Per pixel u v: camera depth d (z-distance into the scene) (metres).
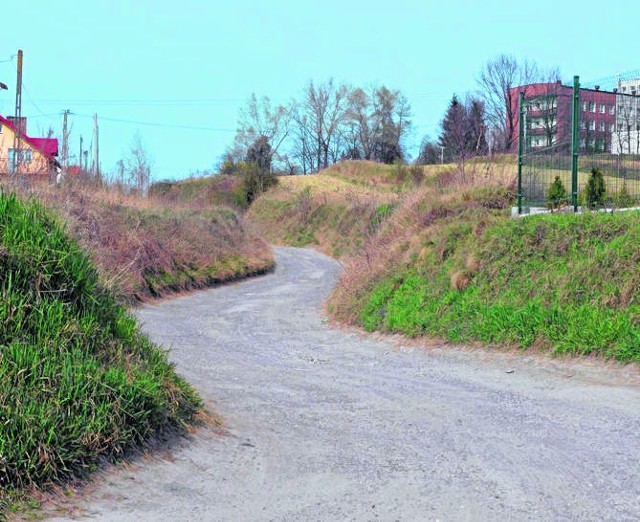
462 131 76.62
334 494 6.07
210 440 7.36
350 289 19.55
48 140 22.67
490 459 6.90
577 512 5.49
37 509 5.09
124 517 5.23
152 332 16.92
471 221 17.67
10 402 5.64
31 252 7.29
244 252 38.03
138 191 36.03
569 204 16.12
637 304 10.91
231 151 94.94
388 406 9.48
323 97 93.75
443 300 14.73
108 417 6.19
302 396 10.22
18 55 36.97
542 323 11.73
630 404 8.52
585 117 16.12
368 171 77.69
